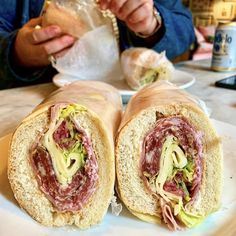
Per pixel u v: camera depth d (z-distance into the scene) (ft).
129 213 0.72
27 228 0.67
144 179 0.70
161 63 1.45
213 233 0.64
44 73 1.93
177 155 0.70
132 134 0.70
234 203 0.71
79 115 0.68
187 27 2.20
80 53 1.54
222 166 0.69
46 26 1.61
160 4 2.26
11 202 0.73
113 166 0.68
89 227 0.69
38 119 0.68
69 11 1.55
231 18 5.61
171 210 0.68
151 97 0.76
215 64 1.95
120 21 1.93
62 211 0.69
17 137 0.69
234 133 1.00
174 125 0.69
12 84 1.82
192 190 0.69
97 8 1.56
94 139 0.68
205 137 0.69
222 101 1.37
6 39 1.79
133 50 1.53
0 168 0.81
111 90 0.99
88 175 0.69
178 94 0.78
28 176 0.70
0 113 1.25
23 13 2.24
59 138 0.68
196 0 5.75
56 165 0.69
